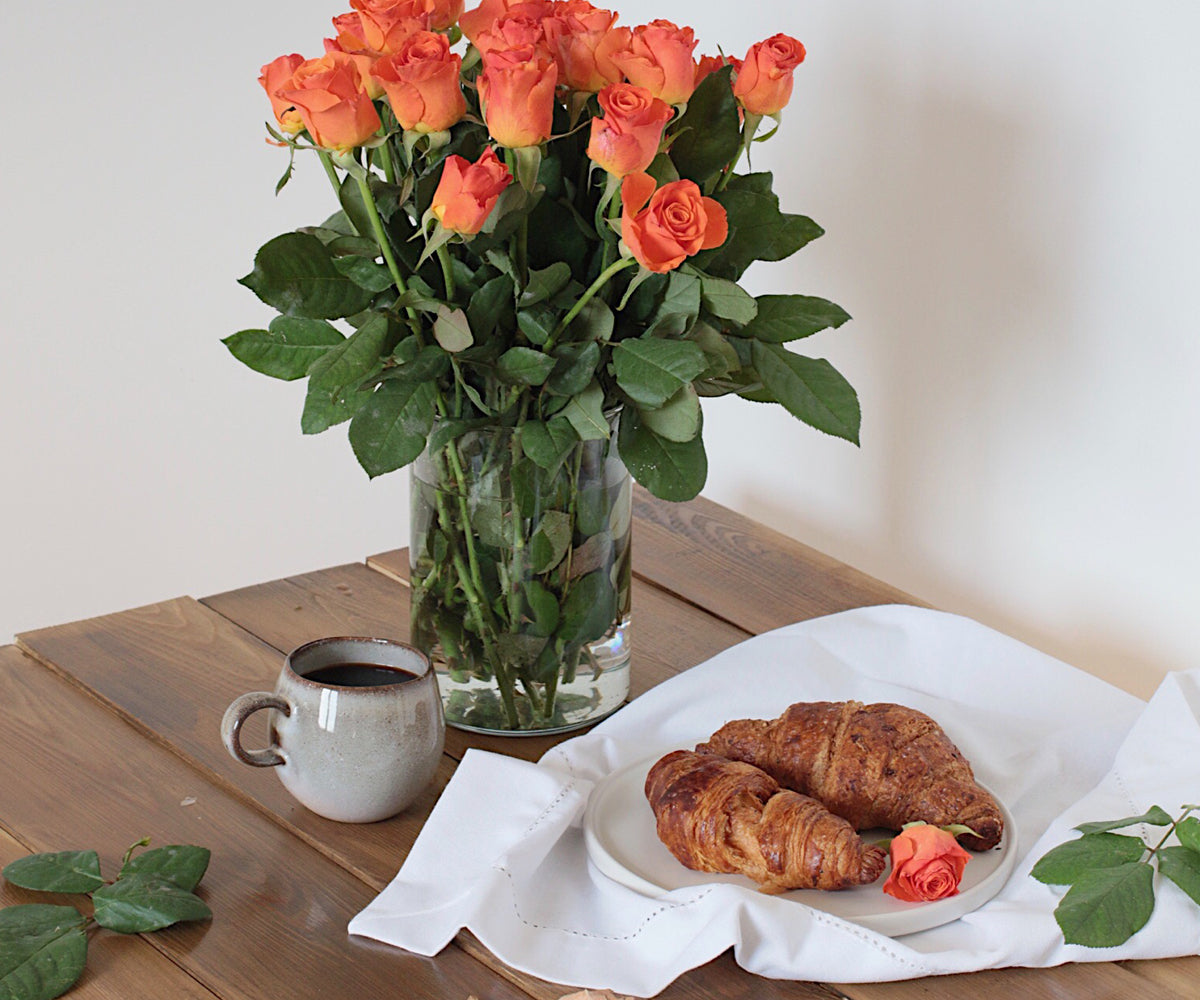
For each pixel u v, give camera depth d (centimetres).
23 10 260
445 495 164
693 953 146
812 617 187
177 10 258
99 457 286
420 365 158
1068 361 198
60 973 146
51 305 277
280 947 150
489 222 155
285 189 263
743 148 164
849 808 156
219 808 162
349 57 154
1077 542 202
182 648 180
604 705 172
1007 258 199
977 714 170
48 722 170
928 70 201
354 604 188
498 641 167
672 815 154
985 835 154
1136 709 169
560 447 159
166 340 278
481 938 148
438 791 164
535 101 151
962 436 207
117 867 155
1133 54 187
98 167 268
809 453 220
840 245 212
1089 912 148
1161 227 189
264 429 281
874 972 146
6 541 289
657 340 158
